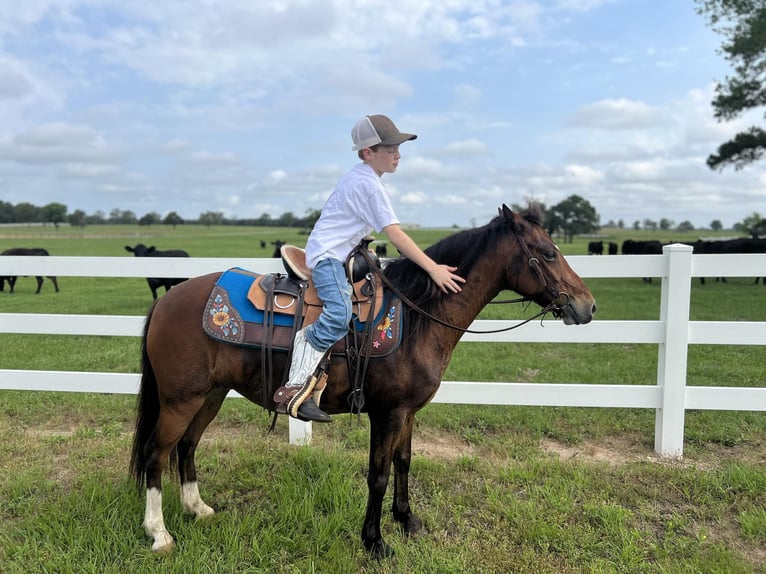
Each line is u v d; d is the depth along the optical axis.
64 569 2.72
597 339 4.27
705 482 3.59
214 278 3.02
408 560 2.87
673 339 4.09
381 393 2.79
